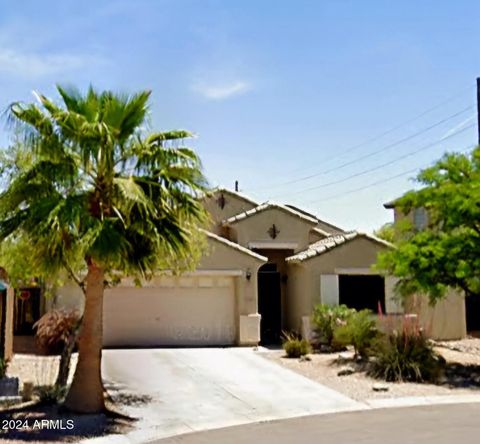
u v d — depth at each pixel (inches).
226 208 1202.0
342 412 577.0
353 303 1085.1
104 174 529.0
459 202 788.0
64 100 538.3
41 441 462.9
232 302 1036.5
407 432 489.4
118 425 513.3
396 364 733.9
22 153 530.9
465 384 712.4
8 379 621.0
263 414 567.5
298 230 1150.3
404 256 821.9
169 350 960.9
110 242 500.4
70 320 898.7
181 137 562.3
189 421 538.0
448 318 1088.2
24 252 551.2
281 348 998.4
